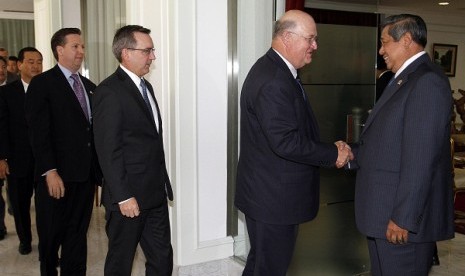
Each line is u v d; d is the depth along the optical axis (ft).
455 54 31.86
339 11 9.11
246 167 7.06
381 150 5.98
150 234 7.82
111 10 13.67
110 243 7.34
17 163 10.83
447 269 10.88
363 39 9.40
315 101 9.05
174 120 9.52
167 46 9.52
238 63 9.91
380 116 6.08
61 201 8.51
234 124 10.09
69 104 8.30
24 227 11.27
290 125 6.33
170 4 9.29
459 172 22.84
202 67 9.61
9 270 10.36
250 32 9.64
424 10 29.32
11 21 33.45
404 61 6.05
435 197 5.88
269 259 6.95
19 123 10.82
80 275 8.96
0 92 10.73
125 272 7.39
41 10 18.24
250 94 6.68
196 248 9.85
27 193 11.20
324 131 9.18
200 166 9.82
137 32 7.20
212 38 9.64
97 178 8.81
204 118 9.75
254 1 9.48
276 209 6.71
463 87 32.65
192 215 9.76
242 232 10.31
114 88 6.97
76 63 8.43
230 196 10.22
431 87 5.51
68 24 16.19
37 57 10.93
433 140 5.48
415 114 5.54
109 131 6.80
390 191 5.91
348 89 9.36
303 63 6.77
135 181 7.13
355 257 9.93
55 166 8.22
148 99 7.50
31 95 8.11
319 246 9.55
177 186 9.58
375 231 6.04
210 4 9.55
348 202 9.76
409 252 5.97
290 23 6.56
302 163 6.61
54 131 8.27
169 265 7.94
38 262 10.85
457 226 14.10
